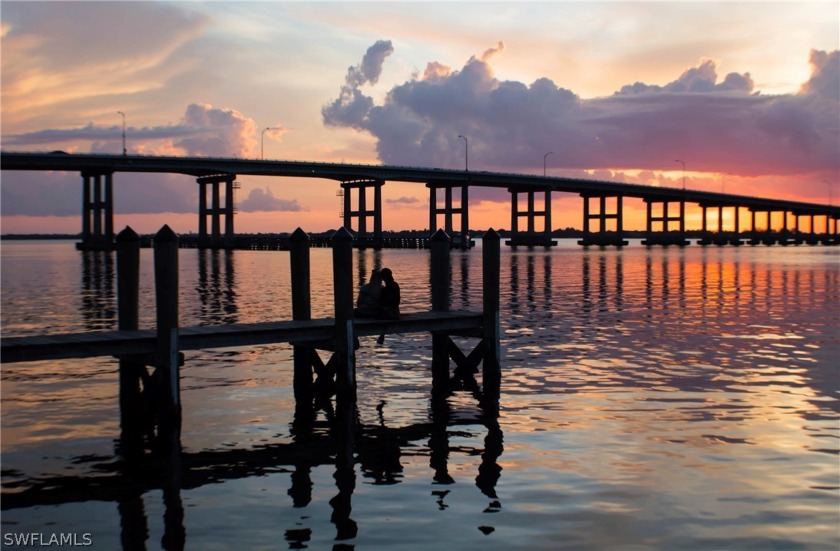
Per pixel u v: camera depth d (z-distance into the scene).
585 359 20.95
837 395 16.23
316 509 10.22
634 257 114.19
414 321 17.94
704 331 26.75
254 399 16.73
